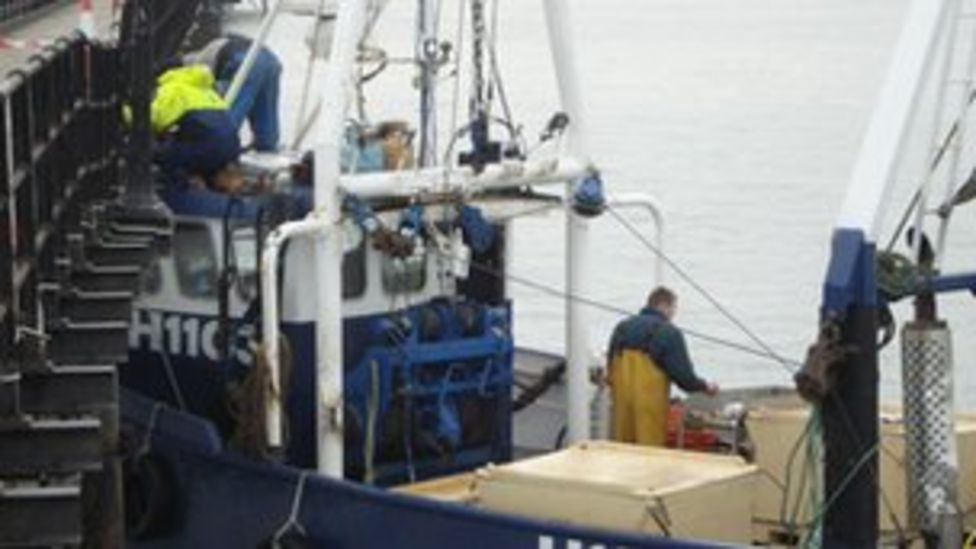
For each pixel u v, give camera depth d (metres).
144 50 12.67
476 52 13.01
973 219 29.20
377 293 12.40
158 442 12.32
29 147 9.52
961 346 24.33
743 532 11.03
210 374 12.70
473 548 10.85
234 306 12.48
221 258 12.52
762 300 29.28
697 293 29.58
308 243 12.02
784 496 11.18
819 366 9.10
